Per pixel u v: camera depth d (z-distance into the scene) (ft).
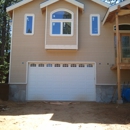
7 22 68.08
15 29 40.40
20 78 39.11
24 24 40.55
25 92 38.81
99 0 40.57
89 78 39.42
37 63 39.78
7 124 20.33
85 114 24.99
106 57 39.63
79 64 39.81
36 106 31.45
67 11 39.11
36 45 39.88
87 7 41.22
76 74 39.60
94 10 41.14
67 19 38.91
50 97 39.06
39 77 39.50
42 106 31.42
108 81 38.99
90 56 39.63
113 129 18.62
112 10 34.27
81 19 40.78
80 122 21.20
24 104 33.65
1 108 28.96
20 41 39.99
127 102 35.40
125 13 34.45
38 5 41.32
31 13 40.93
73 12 39.09
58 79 39.50
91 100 38.81
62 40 38.40
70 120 22.11
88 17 40.86
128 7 34.55
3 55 61.41
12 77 39.09
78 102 36.94
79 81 39.42
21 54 39.65
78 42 39.93
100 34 40.29
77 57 39.55
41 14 40.88
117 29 34.50
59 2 39.37
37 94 39.06
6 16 60.08
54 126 19.71
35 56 39.60
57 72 39.65
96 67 39.37
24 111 27.30
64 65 39.81
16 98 38.55
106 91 38.68
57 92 39.17
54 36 38.47
